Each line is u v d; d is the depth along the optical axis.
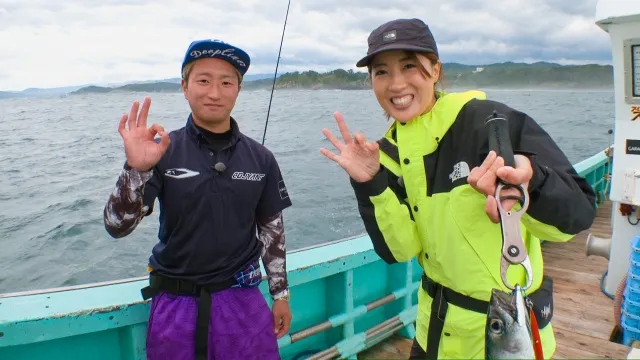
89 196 10.64
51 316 1.88
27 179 12.80
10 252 7.04
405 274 3.30
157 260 1.89
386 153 1.80
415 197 1.69
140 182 1.68
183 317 1.80
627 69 3.19
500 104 1.59
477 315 1.58
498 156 1.32
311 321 2.92
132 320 2.05
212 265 1.84
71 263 6.62
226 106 1.86
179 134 1.91
